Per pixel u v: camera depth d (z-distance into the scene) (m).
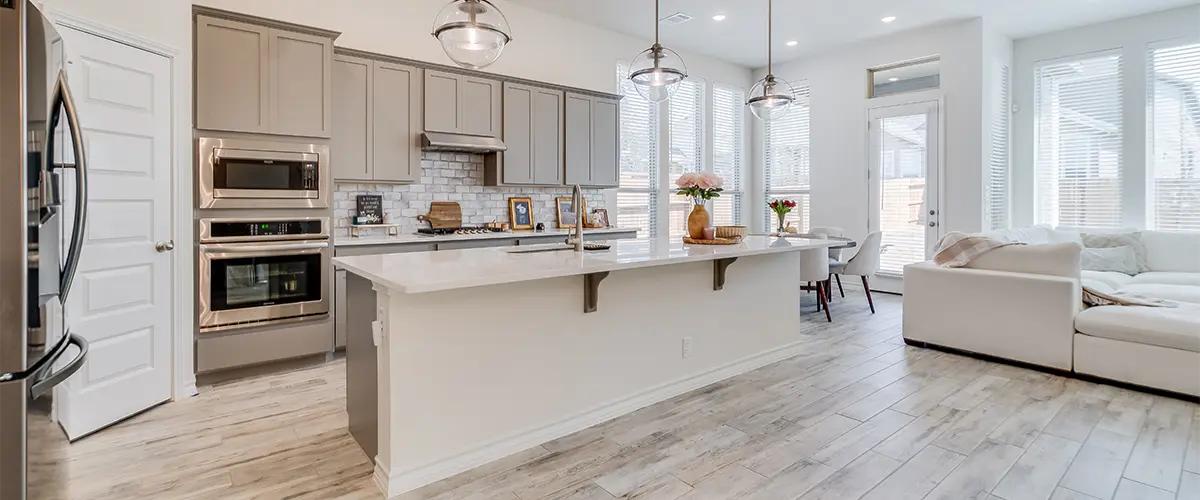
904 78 6.31
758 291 3.71
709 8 5.36
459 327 2.28
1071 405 2.96
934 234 6.07
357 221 4.35
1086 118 5.83
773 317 3.83
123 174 2.75
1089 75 5.80
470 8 2.67
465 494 2.10
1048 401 3.02
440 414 2.23
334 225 4.04
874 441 2.53
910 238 6.27
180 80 3.05
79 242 1.89
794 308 4.00
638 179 6.46
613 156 5.79
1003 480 2.17
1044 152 6.14
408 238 4.25
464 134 4.68
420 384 2.17
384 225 4.40
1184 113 5.25
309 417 2.83
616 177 5.82
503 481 2.20
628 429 2.70
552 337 2.61
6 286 1.56
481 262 2.49
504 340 2.43
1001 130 6.08
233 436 2.60
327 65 3.69
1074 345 3.43
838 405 2.98
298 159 3.56
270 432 2.64
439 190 4.89
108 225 2.68
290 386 3.32
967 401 3.03
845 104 6.72
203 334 3.27
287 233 3.54
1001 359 3.77
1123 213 5.61
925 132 6.10
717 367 3.43
